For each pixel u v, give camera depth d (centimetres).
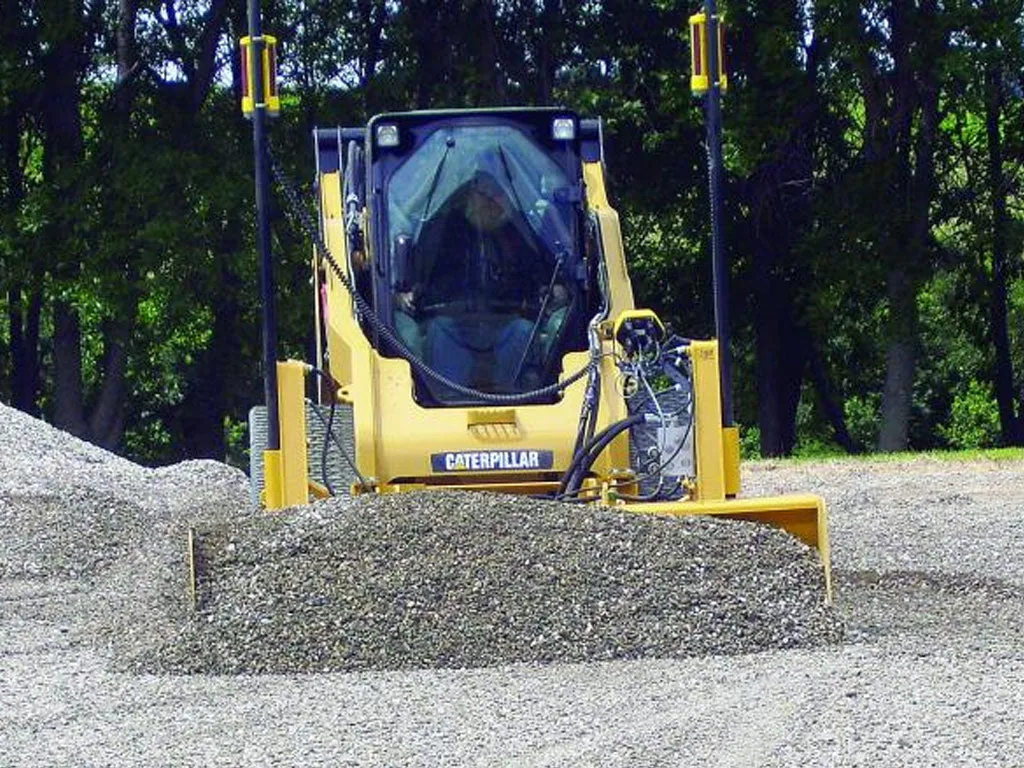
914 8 3012
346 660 914
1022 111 3269
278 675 902
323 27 3416
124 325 3250
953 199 3291
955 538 1480
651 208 3441
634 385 1100
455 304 1131
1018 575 1247
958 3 2975
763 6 3095
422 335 1127
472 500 1022
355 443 1092
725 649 921
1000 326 3544
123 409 3462
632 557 973
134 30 3272
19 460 1883
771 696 809
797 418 4366
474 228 1141
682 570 967
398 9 3366
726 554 984
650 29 3366
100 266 3056
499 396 1104
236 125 3225
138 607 1062
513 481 1095
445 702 823
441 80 3394
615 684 851
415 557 977
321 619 940
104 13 3284
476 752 731
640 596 948
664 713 790
